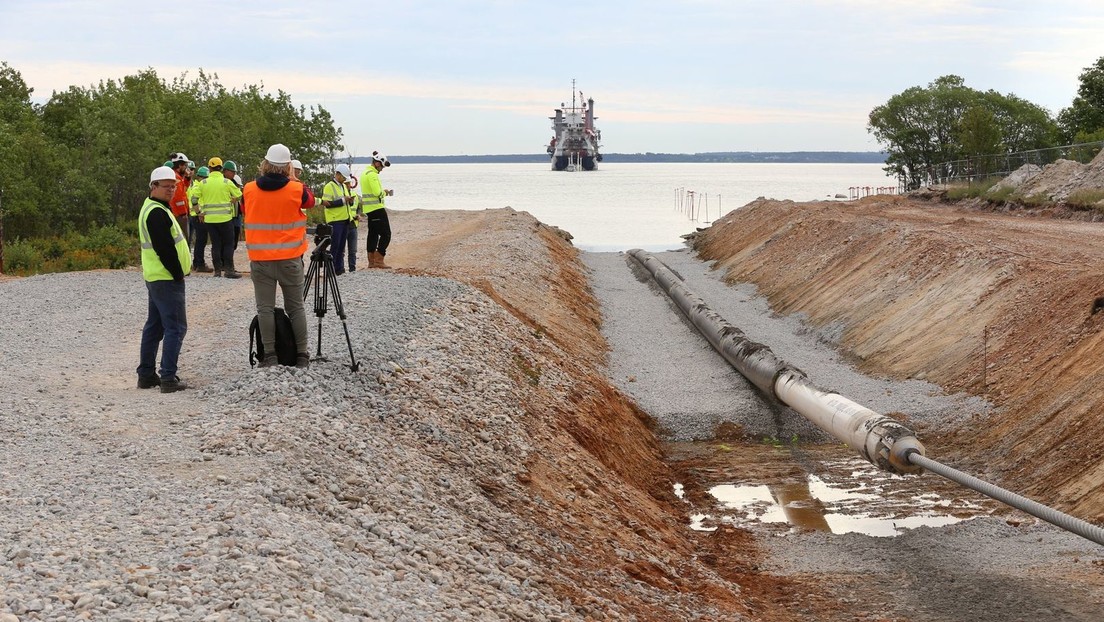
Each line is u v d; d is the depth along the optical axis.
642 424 18.09
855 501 14.45
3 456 8.90
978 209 42.03
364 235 40.59
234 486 8.16
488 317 17.98
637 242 55.38
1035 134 85.38
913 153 87.88
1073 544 12.05
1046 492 13.67
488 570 8.21
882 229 28.97
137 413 10.50
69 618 5.52
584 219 81.19
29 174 39.56
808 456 16.88
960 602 10.58
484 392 13.41
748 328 26.83
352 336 13.77
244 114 55.59
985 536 12.52
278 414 10.09
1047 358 16.50
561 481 11.79
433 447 10.84
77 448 9.23
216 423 9.89
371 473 9.33
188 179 23.12
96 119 42.84
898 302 23.25
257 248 11.52
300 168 14.30
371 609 6.52
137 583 6.07
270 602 6.05
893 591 11.01
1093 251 22.05
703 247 46.94
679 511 14.11
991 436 15.83
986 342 18.67
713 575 11.11
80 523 7.13
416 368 13.11
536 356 16.98
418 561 7.83
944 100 86.12
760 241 39.22
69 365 13.25
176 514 7.45
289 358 11.88
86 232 40.88
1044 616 10.07
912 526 13.31
